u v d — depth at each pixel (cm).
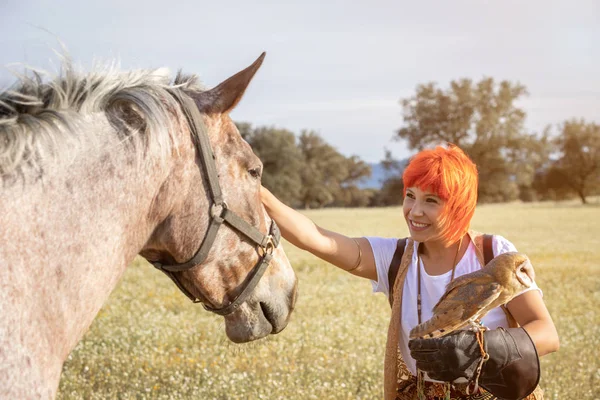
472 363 239
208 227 258
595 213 4534
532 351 246
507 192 7588
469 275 251
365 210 5866
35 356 211
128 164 237
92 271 229
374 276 322
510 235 2547
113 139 237
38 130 220
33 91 233
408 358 302
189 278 270
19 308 208
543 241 2238
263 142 8975
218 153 262
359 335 752
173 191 252
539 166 7981
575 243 2144
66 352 229
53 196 221
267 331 286
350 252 317
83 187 227
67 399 505
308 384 562
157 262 272
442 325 244
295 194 8969
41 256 216
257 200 272
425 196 282
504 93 7450
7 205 212
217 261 265
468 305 243
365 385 564
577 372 598
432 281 293
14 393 201
